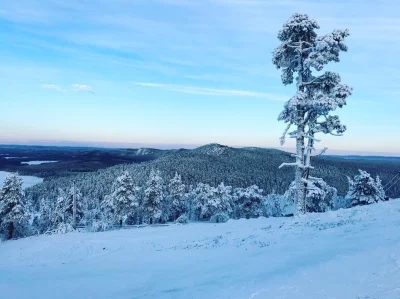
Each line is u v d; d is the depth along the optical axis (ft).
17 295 35.83
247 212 205.77
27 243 85.76
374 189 129.29
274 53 75.87
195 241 66.74
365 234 40.93
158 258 52.95
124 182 172.04
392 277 24.20
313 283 25.23
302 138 74.13
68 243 78.02
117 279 40.34
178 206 220.02
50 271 51.11
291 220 70.64
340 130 69.05
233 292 26.07
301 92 70.49
